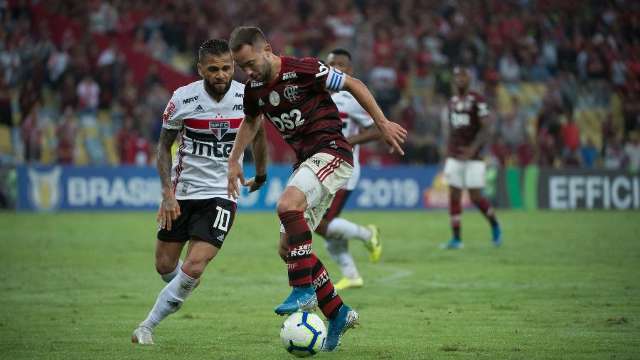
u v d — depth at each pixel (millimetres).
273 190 85250
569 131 95125
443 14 113500
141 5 106188
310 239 22469
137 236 59250
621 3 115125
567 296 33594
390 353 22953
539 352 22969
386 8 113938
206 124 24844
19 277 39625
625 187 88312
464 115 52875
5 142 90312
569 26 113500
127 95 90875
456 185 52906
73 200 81938
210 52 23875
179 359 22234
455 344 24172
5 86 90812
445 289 35906
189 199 25031
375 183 85750
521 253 49781
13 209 81562
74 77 92500
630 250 50969
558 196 88062
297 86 22641
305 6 110875
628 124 99812
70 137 86500
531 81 108188
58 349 23562
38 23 100312
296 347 21594
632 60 109812
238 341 24797
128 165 84375
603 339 24781
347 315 23016
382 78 100188
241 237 59656
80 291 35406
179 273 24344
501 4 114875
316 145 23109
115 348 23672
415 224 70375
